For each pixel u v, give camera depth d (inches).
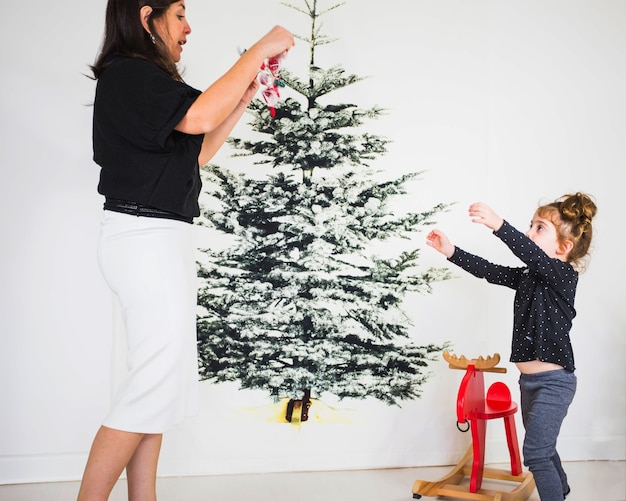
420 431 95.2
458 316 96.3
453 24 96.9
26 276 86.4
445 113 96.4
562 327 77.9
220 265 90.4
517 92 99.0
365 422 93.7
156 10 57.4
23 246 86.4
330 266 93.0
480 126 97.3
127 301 55.6
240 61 56.4
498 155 98.3
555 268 77.2
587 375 99.5
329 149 93.2
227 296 90.6
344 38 93.7
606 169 100.6
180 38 60.6
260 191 91.4
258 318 91.3
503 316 98.1
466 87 97.0
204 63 90.2
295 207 92.3
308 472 91.3
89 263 87.8
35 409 86.4
